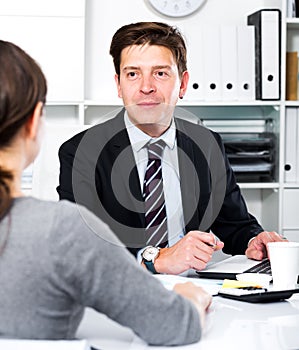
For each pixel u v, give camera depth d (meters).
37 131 1.07
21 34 3.24
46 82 1.08
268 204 3.62
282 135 3.40
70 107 3.52
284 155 3.42
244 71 3.36
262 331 1.26
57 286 1.01
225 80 3.35
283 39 3.37
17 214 1.03
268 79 3.37
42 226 1.02
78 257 1.01
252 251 2.05
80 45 3.28
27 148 1.07
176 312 1.10
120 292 1.04
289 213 3.42
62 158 2.09
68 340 1.01
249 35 3.35
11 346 0.98
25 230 1.01
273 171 3.48
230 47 3.34
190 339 1.14
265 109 3.61
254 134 3.60
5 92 1.01
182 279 1.69
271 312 1.42
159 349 1.13
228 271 1.84
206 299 1.26
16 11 3.22
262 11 3.32
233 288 1.61
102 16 3.54
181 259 1.78
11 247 1.01
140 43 2.04
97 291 1.03
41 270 1.00
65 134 2.45
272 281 1.73
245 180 3.56
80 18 3.27
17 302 1.01
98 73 3.55
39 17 3.24
